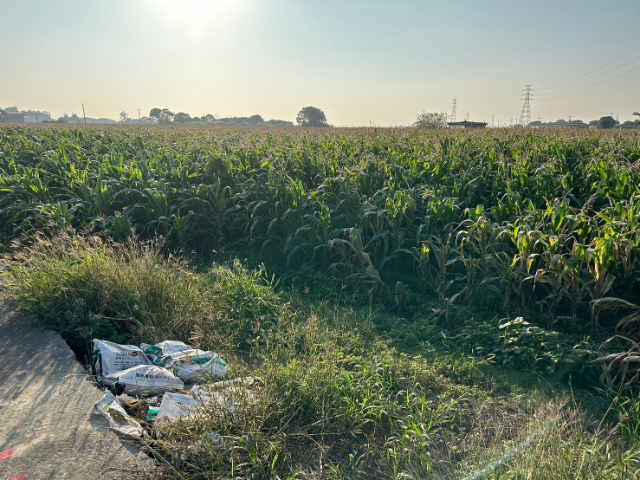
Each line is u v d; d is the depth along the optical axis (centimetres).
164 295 585
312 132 2441
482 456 341
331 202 906
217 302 615
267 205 897
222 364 459
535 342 515
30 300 561
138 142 1758
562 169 996
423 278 704
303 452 360
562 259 554
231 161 1088
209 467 329
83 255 621
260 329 554
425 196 766
